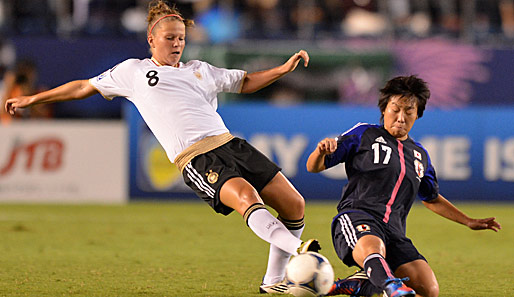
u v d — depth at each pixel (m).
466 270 22.53
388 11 60.34
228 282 19.47
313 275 14.44
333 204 44.69
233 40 56.03
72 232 31.34
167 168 45.06
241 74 18.06
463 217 17.09
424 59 53.62
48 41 50.59
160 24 17.44
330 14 59.50
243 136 44.62
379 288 14.52
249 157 16.75
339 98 53.16
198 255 25.08
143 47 51.44
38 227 32.84
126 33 54.94
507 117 45.94
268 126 44.78
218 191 16.05
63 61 50.75
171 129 16.92
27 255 24.42
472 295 18.05
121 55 51.31
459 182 45.69
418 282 15.28
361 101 53.22
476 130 45.72
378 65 53.16
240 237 30.52
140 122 44.69
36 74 50.44
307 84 52.84
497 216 39.50
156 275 20.52
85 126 44.53
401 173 15.99
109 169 44.72
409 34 58.09
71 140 44.47
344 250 15.36
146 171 44.84
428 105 53.91
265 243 28.69
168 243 28.30
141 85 17.27
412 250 15.73
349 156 16.39
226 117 44.50
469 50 53.91
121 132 44.88
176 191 45.25
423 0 61.06
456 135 45.59
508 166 45.97
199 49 51.62
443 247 28.47
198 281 19.56
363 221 15.40
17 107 17.78
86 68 51.09
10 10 55.94
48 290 17.77
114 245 27.48
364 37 56.62
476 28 59.53
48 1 56.59
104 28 55.12
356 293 16.36
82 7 56.88
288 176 45.06
